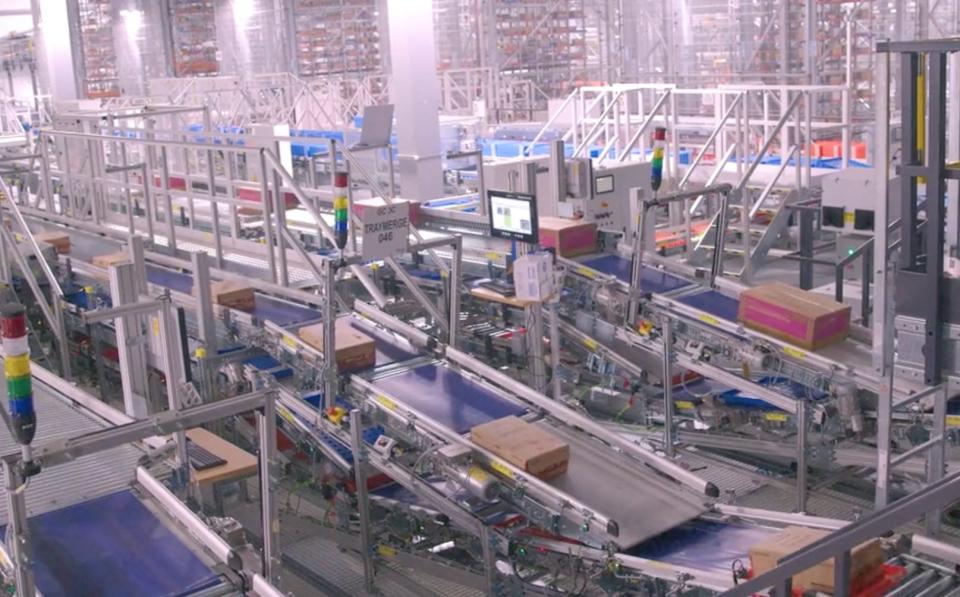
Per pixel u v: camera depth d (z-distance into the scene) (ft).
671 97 49.32
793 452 24.61
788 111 42.80
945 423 20.65
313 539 24.16
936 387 17.03
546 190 38.73
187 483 17.87
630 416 28.30
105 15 90.22
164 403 24.36
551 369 26.43
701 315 26.89
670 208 45.29
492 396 23.38
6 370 13.09
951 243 20.97
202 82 70.44
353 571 22.71
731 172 48.29
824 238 47.14
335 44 78.59
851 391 23.27
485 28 69.46
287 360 26.07
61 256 35.42
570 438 21.68
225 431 26.48
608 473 20.27
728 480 26.00
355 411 21.26
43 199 49.21
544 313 29.12
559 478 20.03
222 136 39.40
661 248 41.47
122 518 16.20
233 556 14.65
